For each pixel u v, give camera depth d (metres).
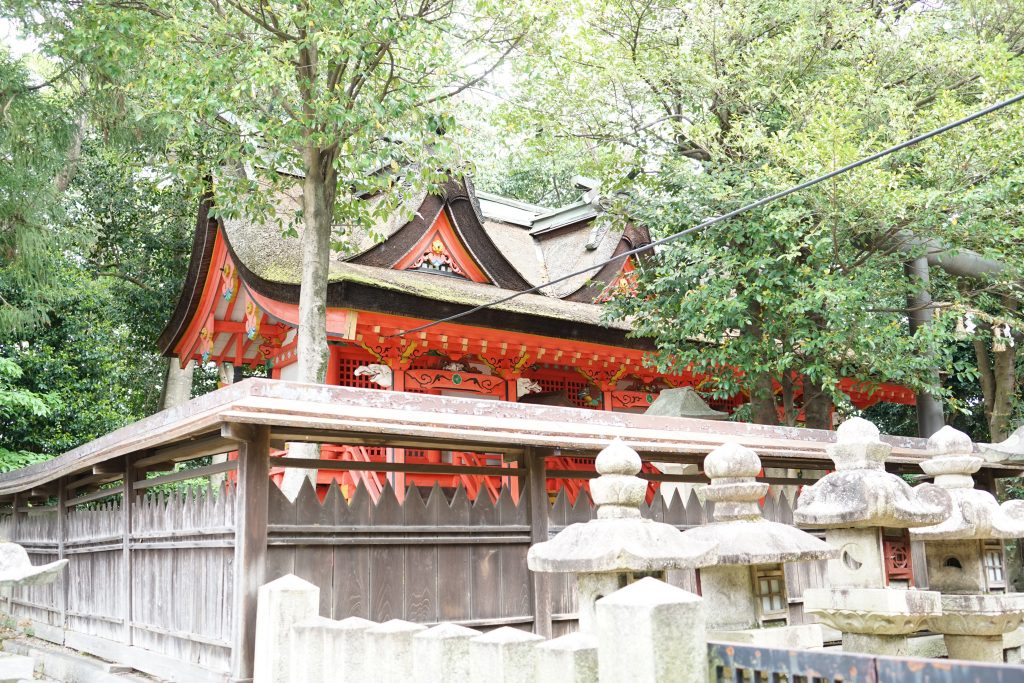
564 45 13.61
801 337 13.31
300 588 5.46
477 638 3.84
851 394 18.66
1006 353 18.27
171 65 11.15
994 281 14.32
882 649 4.98
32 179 15.82
